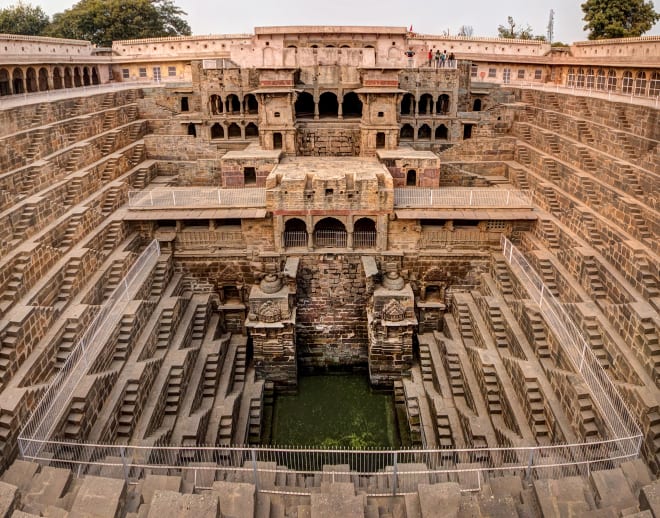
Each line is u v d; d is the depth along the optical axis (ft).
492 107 147.23
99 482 47.06
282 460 86.33
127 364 78.28
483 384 84.28
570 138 121.90
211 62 157.28
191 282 110.63
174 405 80.23
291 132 129.39
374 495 54.95
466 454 74.18
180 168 139.54
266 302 98.53
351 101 152.56
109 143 124.88
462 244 108.99
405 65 159.53
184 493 48.08
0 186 84.48
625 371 69.00
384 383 103.24
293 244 109.70
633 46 175.01
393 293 99.66
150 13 263.90
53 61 165.58
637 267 76.84
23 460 53.83
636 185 90.58
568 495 46.83
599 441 58.13
